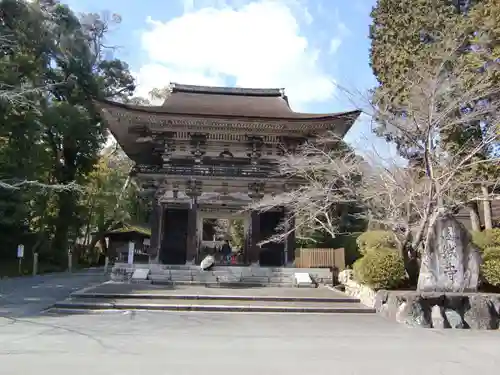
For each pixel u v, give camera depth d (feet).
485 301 41.45
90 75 121.70
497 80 53.06
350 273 63.98
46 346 28.19
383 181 58.65
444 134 58.13
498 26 53.26
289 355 27.32
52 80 113.39
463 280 46.62
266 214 83.46
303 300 53.01
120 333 33.40
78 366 23.24
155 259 76.33
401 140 57.82
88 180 131.54
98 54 140.15
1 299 52.44
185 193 79.87
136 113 77.05
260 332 35.53
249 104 93.50
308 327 38.65
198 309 46.78
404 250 53.01
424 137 50.80
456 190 56.59
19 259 94.79
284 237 78.54
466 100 52.34
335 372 23.48
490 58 53.83
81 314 42.86
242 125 79.87
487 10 56.44
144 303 47.85
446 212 48.49
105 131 125.80
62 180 120.16
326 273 72.28
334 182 68.08
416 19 69.00
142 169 78.48
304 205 73.46
